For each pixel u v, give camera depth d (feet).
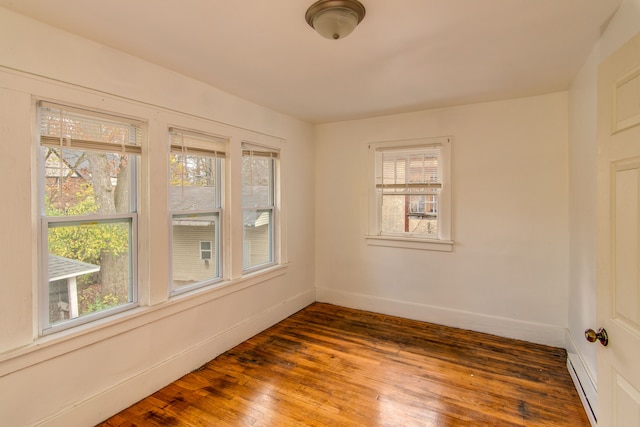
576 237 8.62
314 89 9.27
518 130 10.19
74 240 6.35
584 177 7.77
